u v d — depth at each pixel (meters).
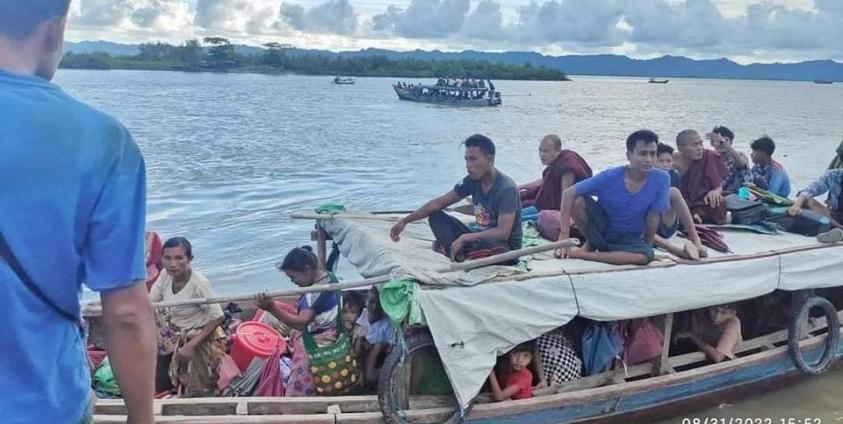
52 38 1.90
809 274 6.63
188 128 39.69
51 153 1.73
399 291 4.98
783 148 35.28
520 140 38.16
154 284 5.70
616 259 5.99
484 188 6.02
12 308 1.71
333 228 7.13
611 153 33.12
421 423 5.19
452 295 5.09
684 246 6.27
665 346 6.18
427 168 25.25
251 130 39.78
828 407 6.62
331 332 5.55
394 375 5.06
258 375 5.67
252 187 20.03
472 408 5.27
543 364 5.74
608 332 5.93
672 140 43.06
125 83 108.12
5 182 1.68
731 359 6.46
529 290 5.35
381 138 36.50
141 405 1.98
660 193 6.07
